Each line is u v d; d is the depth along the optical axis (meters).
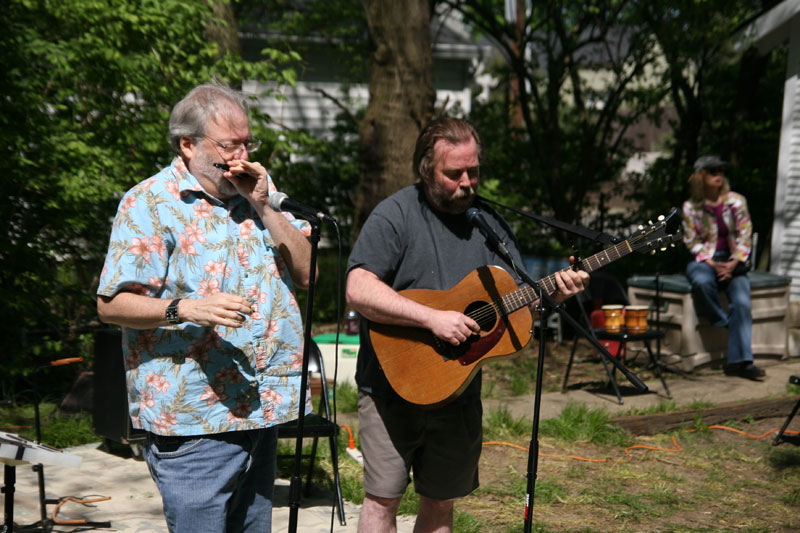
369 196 7.75
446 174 2.76
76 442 5.25
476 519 4.20
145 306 2.21
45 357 6.54
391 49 7.46
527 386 7.22
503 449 5.43
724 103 13.46
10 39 6.12
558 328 8.90
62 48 6.26
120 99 6.89
